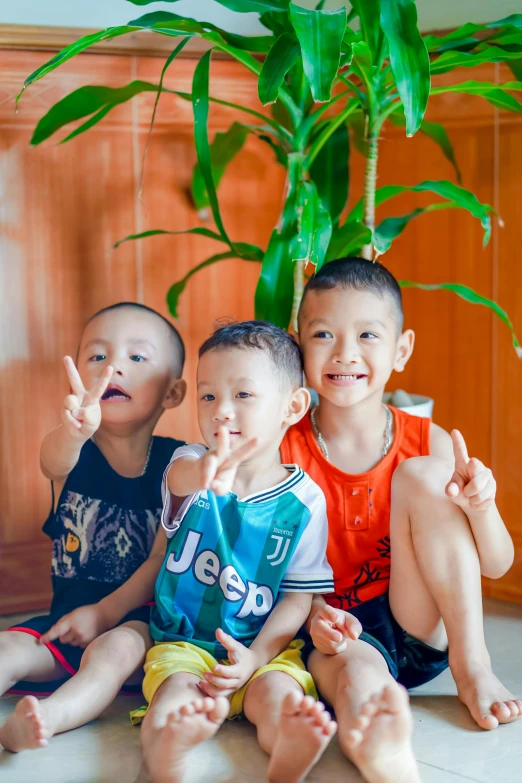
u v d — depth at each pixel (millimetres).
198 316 1824
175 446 1459
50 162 1635
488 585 1719
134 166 1715
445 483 1184
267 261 1438
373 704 921
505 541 1195
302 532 1216
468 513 1150
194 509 1213
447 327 1806
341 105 1817
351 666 1077
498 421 1739
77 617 1247
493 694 1137
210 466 979
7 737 1051
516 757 1052
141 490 1416
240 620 1182
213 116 1774
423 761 1041
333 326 1269
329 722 924
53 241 1654
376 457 1318
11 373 1643
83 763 1054
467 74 1699
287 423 1256
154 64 1700
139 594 1306
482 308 1742
